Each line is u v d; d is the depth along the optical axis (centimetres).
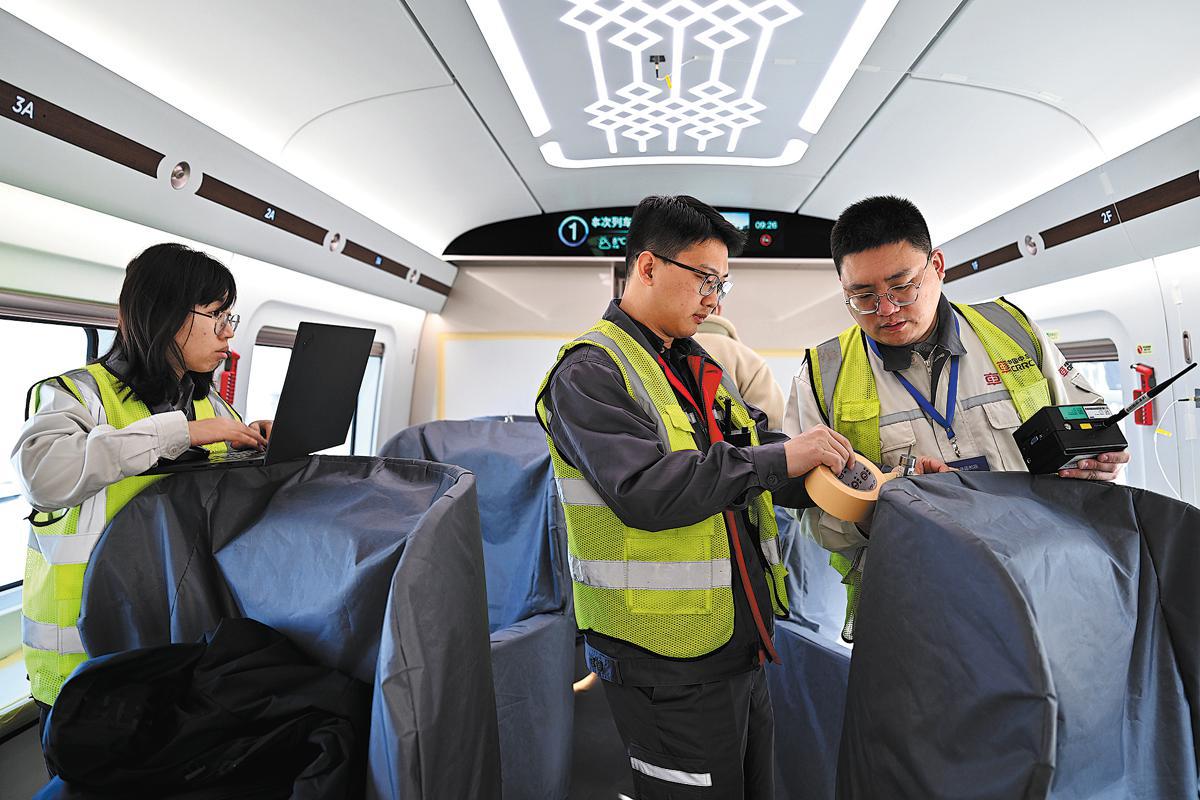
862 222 132
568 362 131
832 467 116
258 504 104
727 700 126
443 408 480
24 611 128
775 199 416
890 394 148
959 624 79
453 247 457
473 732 88
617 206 441
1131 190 227
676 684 124
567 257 453
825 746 183
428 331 484
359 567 87
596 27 206
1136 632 90
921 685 84
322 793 73
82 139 180
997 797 73
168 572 99
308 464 110
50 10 170
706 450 138
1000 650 74
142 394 143
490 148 320
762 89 253
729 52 222
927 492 94
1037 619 77
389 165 315
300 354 99
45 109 166
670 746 125
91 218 205
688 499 110
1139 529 95
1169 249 229
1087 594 84
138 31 184
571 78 244
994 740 74
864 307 138
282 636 93
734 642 128
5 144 164
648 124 294
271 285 311
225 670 83
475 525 98
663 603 124
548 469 229
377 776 76
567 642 225
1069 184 249
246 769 79
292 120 252
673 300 133
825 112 273
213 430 128
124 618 99
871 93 249
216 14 186
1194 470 234
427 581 80
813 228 446
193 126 212
